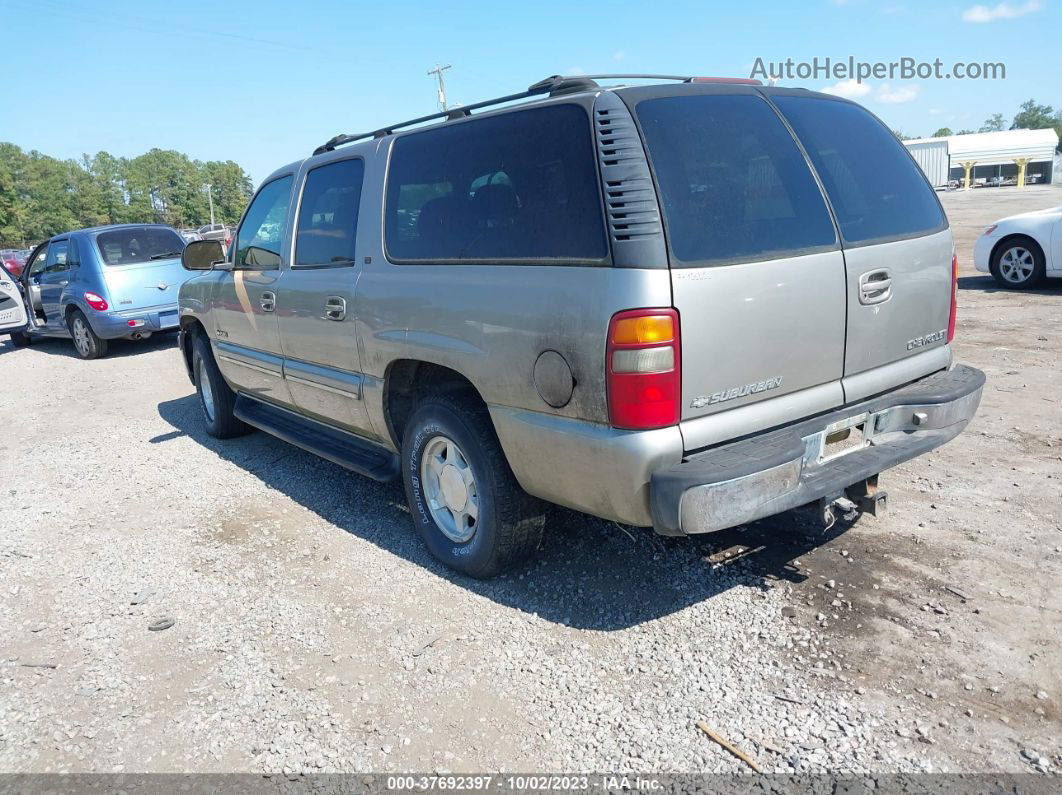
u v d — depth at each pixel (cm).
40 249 1207
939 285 363
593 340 276
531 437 310
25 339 1292
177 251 1105
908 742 254
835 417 319
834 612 326
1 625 366
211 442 639
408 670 309
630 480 278
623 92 292
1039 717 261
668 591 352
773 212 301
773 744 257
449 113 366
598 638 321
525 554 365
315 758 265
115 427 712
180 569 409
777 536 394
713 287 276
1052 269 1015
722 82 323
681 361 271
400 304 368
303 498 497
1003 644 298
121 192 14600
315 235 449
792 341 300
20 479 578
